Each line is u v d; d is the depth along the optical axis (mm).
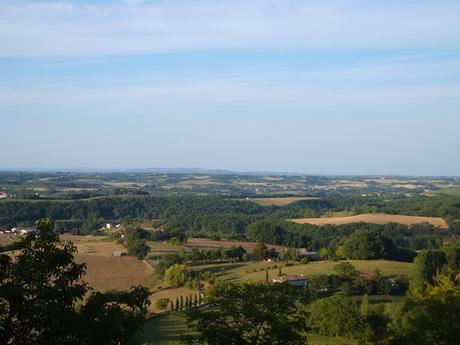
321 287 85000
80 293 19172
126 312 20250
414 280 84250
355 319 60250
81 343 18125
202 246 145625
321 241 149125
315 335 62375
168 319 70562
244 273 105062
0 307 17453
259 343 23031
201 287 94438
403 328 30828
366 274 92938
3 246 19781
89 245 147375
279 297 24266
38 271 18797
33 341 17812
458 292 32906
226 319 23828
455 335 28750
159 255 130750
